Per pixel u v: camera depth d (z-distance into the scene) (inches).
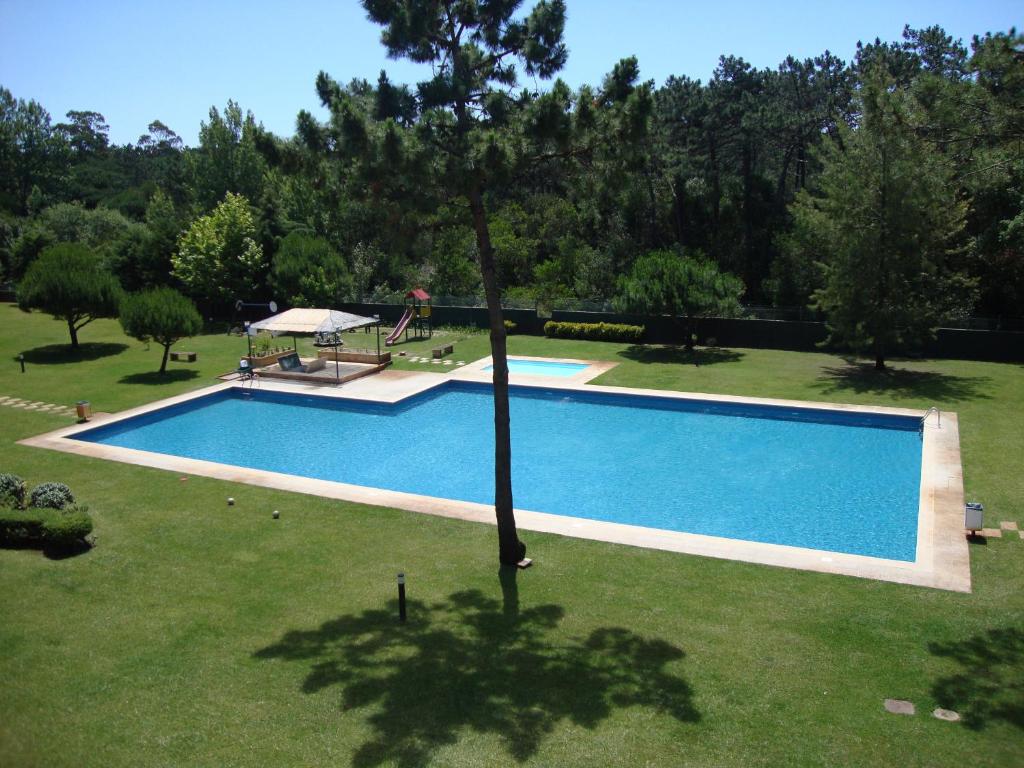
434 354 1243.2
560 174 499.8
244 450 816.9
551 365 1182.9
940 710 328.8
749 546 530.3
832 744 305.7
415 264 1859.0
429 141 426.9
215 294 1571.1
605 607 438.0
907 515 617.3
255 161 2174.0
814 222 1048.2
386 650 388.8
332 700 341.7
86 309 1269.7
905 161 919.0
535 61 473.7
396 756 300.5
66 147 2970.0
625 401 986.1
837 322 1027.3
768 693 343.9
